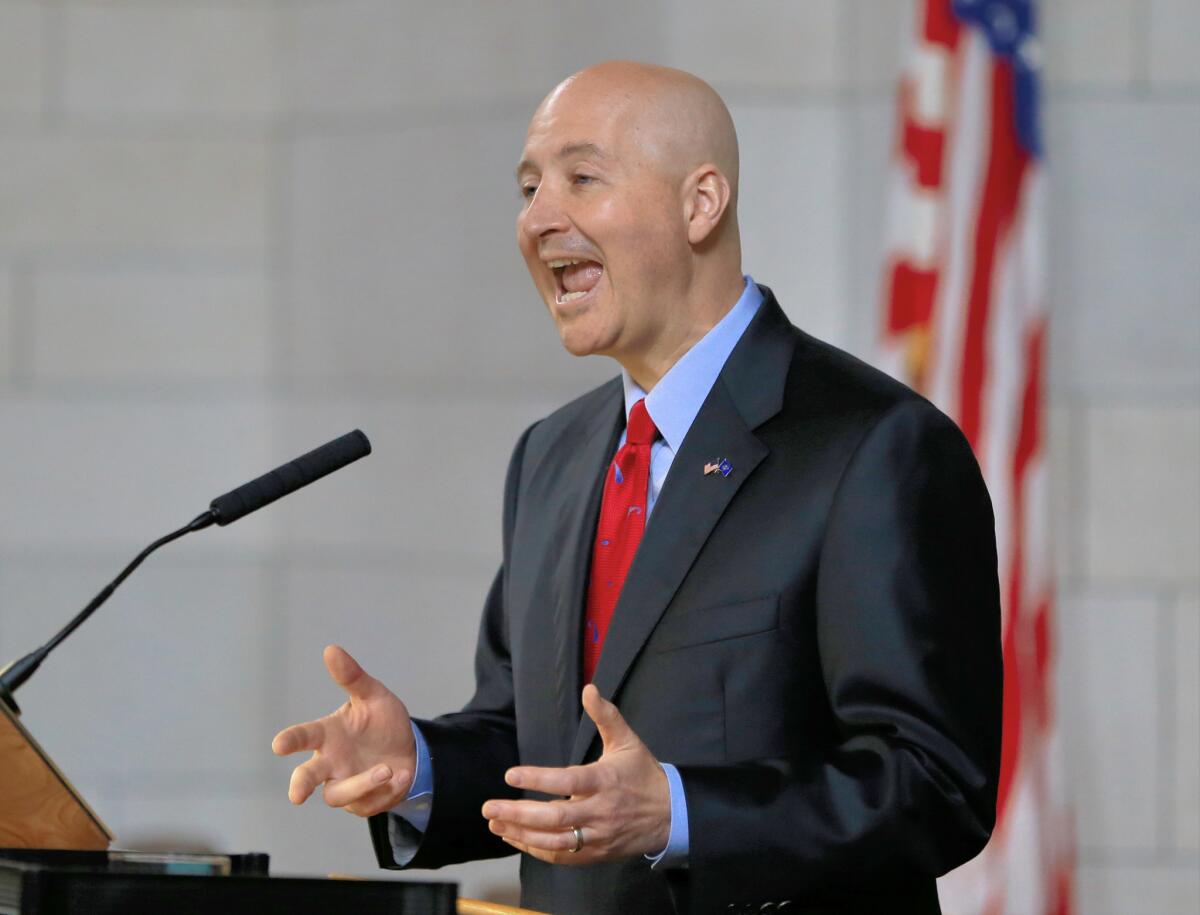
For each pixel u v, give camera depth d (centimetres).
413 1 1733
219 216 1823
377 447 1730
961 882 1358
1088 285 1534
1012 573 1374
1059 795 1380
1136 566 1524
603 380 1634
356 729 746
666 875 676
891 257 1433
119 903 514
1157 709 1515
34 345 1828
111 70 1842
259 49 1831
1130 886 1502
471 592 1673
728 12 1598
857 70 1575
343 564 1738
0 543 1803
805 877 666
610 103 793
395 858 818
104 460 1809
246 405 1802
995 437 1391
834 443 751
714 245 809
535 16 1667
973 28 1432
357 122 1766
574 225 785
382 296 1741
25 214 1839
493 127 1684
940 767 684
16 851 610
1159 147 1537
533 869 798
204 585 1780
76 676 1781
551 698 793
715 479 764
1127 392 1530
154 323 1820
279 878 530
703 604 743
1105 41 1545
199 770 1761
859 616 711
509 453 1667
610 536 802
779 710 725
